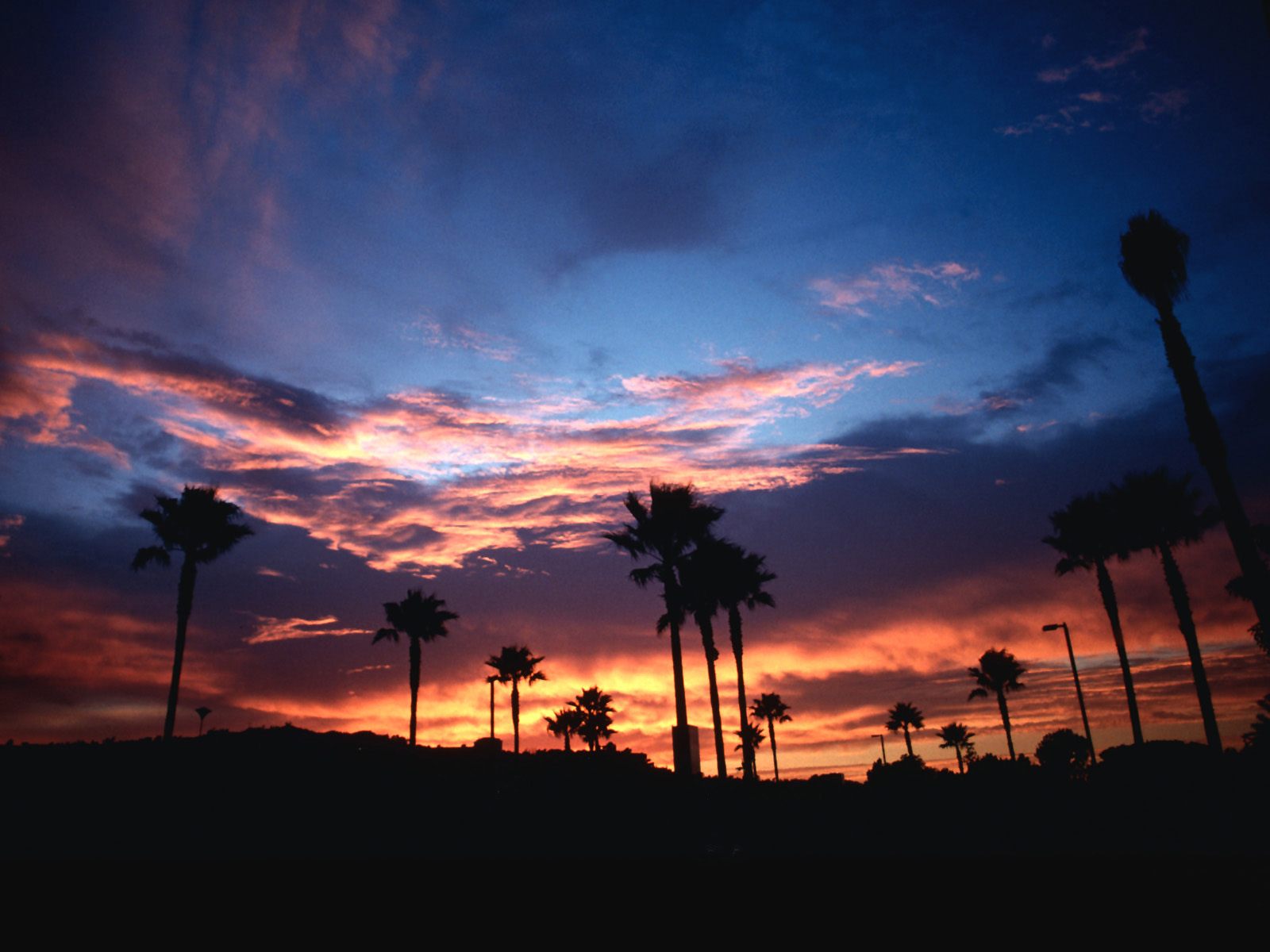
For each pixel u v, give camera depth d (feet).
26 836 76.18
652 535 111.04
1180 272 71.51
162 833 79.66
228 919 27.76
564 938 23.75
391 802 96.53
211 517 130.41
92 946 24.03
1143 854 44.32
